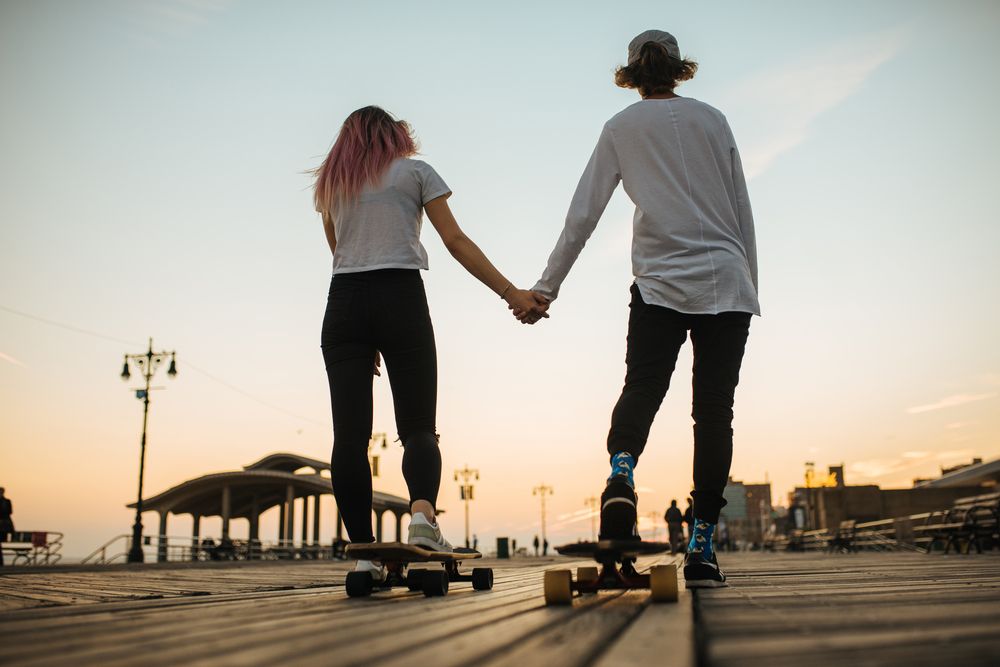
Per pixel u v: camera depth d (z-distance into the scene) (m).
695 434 3.21
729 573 4.96
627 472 2.92
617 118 3.43
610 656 1.24
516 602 2.61
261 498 53.66
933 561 8.10
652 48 3.52
